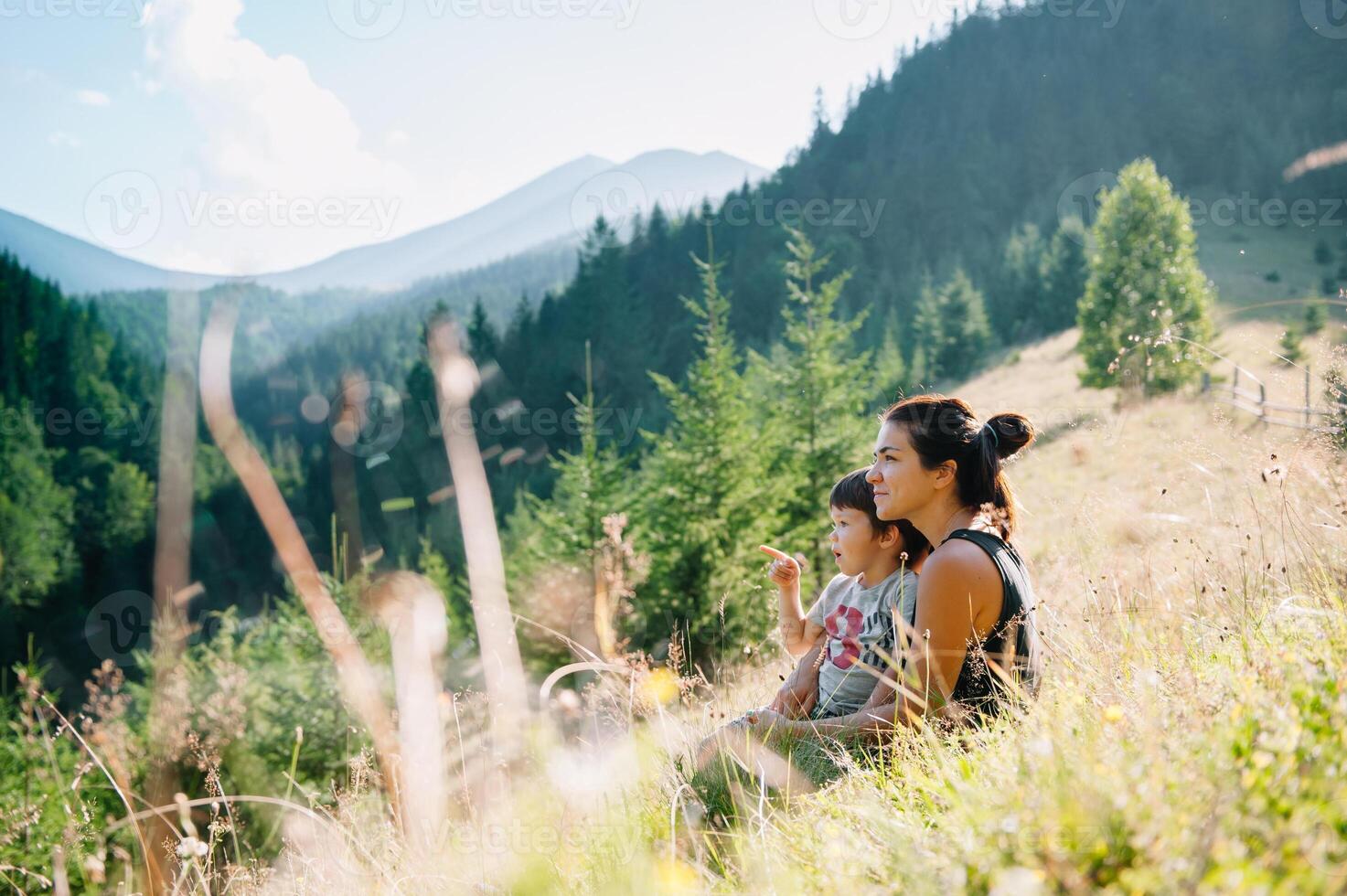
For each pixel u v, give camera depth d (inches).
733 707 120.0
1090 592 109.4
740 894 59.1
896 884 50.9
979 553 88.9
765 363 725.9
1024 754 61.4
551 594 365.4
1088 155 4613.7
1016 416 101.7
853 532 109.5
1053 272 2503.7
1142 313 1091.3
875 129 5354.3
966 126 5093.5
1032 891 40.8
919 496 100.5
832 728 92.4
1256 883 37.8
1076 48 5398.6
